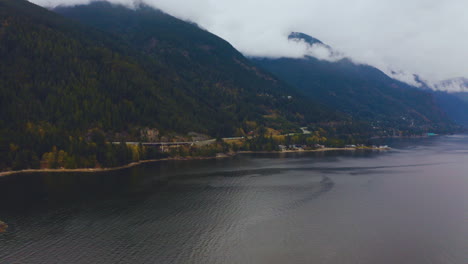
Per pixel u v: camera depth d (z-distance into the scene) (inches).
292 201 5664.4
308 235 4252.0
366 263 3575.3
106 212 4877.0
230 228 4424.2
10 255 3543.3
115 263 3452.3
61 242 3868.1
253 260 3590.1
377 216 5002.5
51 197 5482.3
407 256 3752.5
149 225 4446.4
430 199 5944.9
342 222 4726.9
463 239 4222.4
